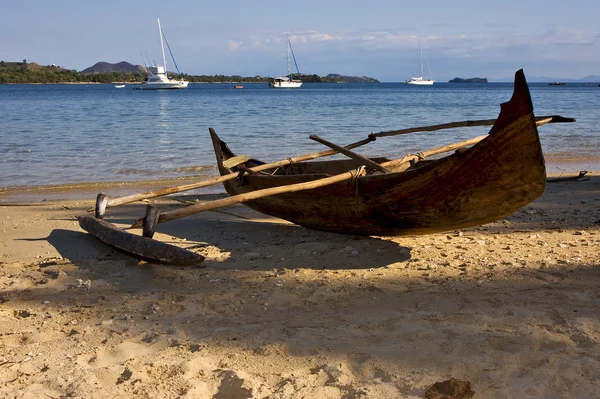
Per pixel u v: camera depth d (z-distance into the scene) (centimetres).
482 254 612
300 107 3853
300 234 731
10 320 457
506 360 369
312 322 441
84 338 421
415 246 653
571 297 472
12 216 858
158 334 424
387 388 338
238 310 469
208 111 3362
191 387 343
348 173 622
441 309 459
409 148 1608
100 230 682
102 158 1470
